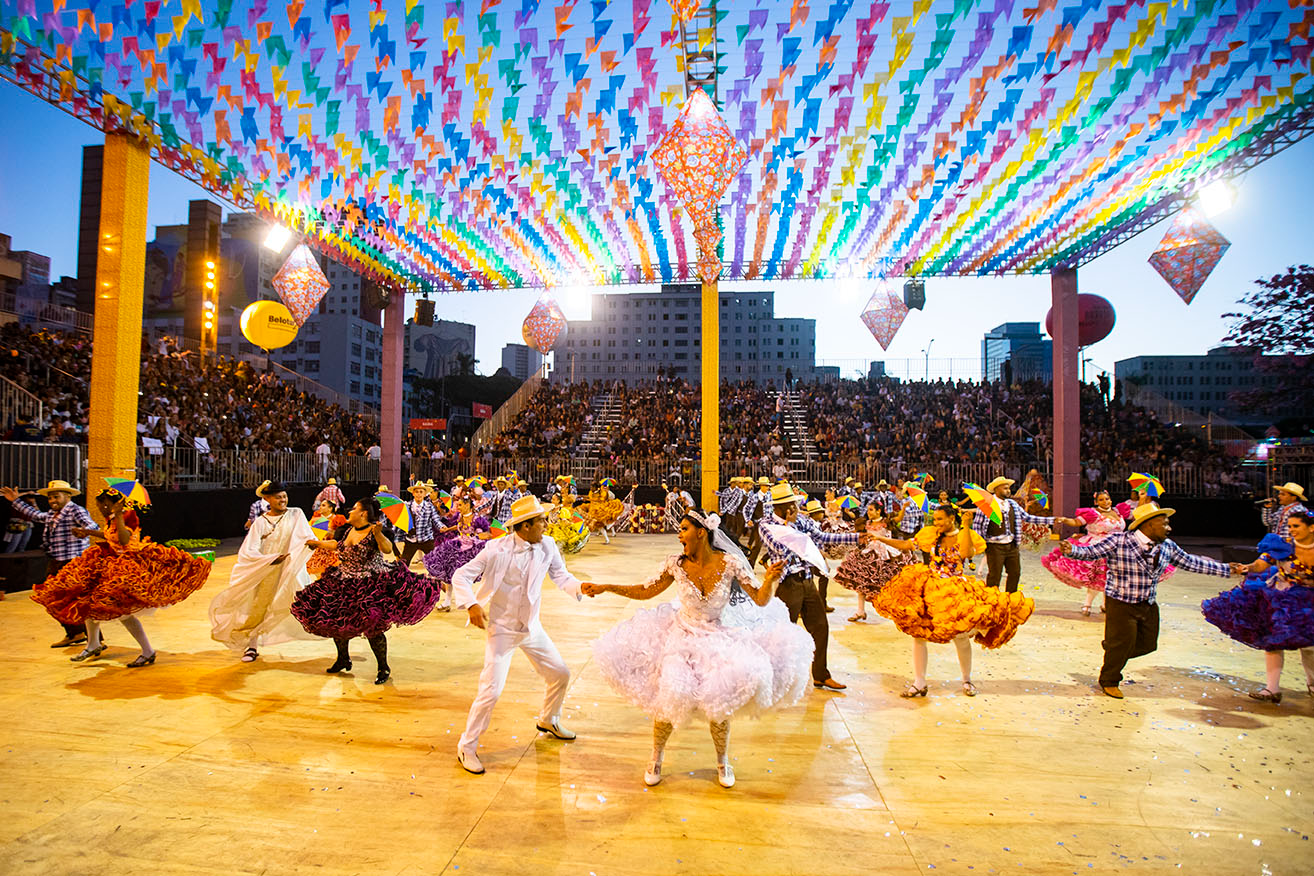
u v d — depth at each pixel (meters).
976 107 9.34
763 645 4.16
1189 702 5.70
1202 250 9.05
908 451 25.91
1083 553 5.97
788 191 12.01
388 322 19.41
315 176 11.14
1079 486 20.20
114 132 10.27
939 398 31.52
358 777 4.12
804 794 3.97
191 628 7.93
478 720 4.25
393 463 19.41
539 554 4.51
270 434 20.14
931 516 5.88
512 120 9.34
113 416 10.49
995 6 7.29
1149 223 14.17
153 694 5.59
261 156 10.47
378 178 11.35
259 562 6.46
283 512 6.76
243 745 4.57
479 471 24.53
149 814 3.66
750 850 3.37
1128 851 3.40
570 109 9.09
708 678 3.82
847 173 11.16
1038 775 4.26
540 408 32.06
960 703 5.63
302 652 6.96
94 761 4.30
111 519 6.26
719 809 3.78
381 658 5.96
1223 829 3.62
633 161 10.76
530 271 17.53
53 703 5.34
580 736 4.81
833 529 10.12
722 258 15.99
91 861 3.21
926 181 11.64
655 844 3.41
